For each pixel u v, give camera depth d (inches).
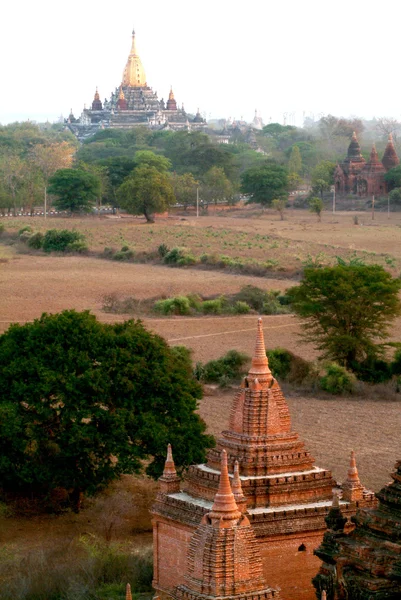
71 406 3895.2
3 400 4013.3
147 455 3917.3
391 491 2297.0
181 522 2861.7
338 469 4308.6
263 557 2748.5
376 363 6338.6
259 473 2871.6
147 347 4087.1
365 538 2289.6
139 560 3225.9
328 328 6515.8
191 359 6491.1
